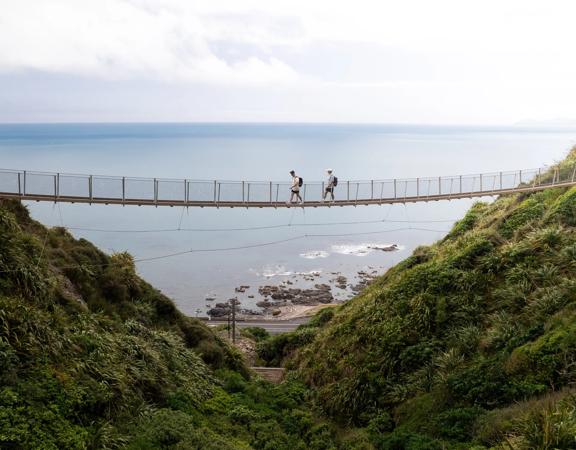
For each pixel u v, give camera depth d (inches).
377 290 1133.7
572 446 413.4
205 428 610.9
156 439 524.1
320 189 1060.5
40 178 808.3
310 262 3257.9
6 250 645.9
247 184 985.5
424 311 858.1
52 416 453.4
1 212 721.6
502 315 776.3
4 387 450.0
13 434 407.8
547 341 629.9
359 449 639.8
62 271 812.0
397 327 867.4
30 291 627.5
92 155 7775.6
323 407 819.4
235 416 714.2
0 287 591.8
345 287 2728.8
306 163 6988.2
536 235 901.2
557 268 799.7
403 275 1028.5
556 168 1243.2
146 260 3149.6
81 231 3624.5
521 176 1263.5
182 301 2524.6
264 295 2605.8
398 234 4057.6
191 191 942.4
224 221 4495.6
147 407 591.2
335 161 7445.9
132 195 893.8
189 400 686.5
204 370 840.3
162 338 823.7
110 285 885.8
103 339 654.5
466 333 778.2
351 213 5032.0
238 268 3105.3
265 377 1071.0
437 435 598.2
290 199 1028.5
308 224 4475.9
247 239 3836.1
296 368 1059.3
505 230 1031.0
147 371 666.8
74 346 581.6
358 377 810.2
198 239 3747.5
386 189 1111.6
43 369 506.0
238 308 2394.2
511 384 616.7
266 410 776.9
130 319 822.5
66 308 694.5
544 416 455.5
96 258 928.3
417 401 701.9
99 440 470.6
